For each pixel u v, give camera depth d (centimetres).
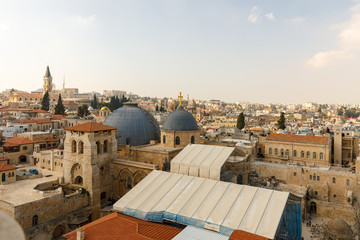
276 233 3450
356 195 6819
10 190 5522
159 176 5041
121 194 6231
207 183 4616
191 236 3459
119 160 6231
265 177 8119
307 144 9338
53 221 4962
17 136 10081
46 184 5994
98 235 3541
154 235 3578
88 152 5700
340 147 9962
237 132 13762
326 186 7106
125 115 7750
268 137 10112
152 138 7694
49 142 9731
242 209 3872
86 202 5691
